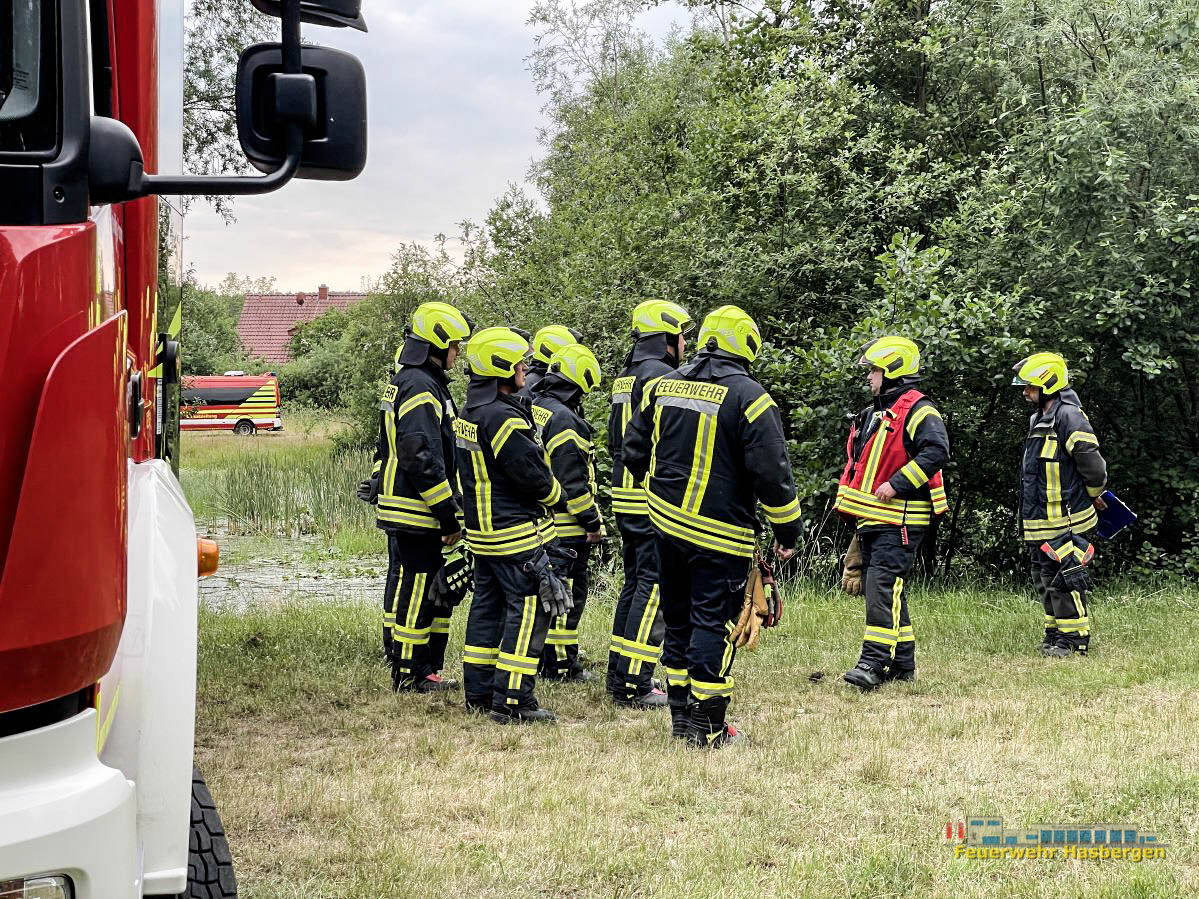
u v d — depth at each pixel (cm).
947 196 1303
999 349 1064
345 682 726
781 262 1238
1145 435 1155
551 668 754
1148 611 969
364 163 242
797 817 482
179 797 245
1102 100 1132
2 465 183
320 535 1616
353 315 2652
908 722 623
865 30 1470
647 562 679
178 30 418
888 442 725
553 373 728
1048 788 510
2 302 183
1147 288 1090
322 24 244
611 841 454
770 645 839
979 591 1101
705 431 566
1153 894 394
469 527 645
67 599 188
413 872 422
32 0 199
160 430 371
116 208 279
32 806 186
